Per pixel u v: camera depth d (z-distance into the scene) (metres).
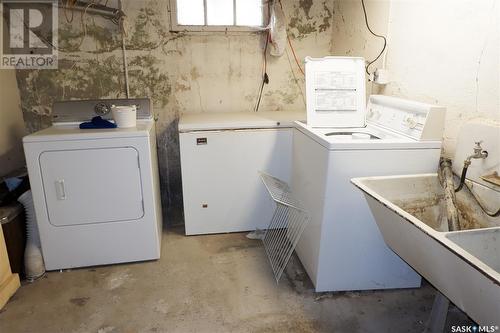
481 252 1.13
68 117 2.28
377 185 1.50
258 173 2.47
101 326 1.67
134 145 1.99
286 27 2.86
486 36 1.52
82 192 2.00
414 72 1.99
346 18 2.70
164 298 1.87
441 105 1.80
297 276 2.07
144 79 2.75
